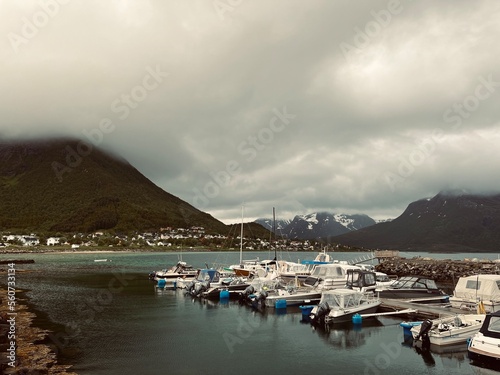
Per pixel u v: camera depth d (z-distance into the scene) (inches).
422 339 802.8
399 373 674.2
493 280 1012.5
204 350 812.6
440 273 2390.5
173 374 671.1
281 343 860.6
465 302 1023.0
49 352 772.6
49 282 2137.1
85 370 677.9
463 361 720.3
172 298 1526.8
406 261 2891.2
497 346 652.7
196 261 5083.7
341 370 692.7
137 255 6811.0
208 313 1206.3
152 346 837.2
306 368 704.4
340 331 949.2
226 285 1567.4
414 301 1152.2
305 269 1770.4
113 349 810.8
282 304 1243.8
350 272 1326.3
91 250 7731.3
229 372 684.7
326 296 1061.1
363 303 1073.5
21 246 7445.9
